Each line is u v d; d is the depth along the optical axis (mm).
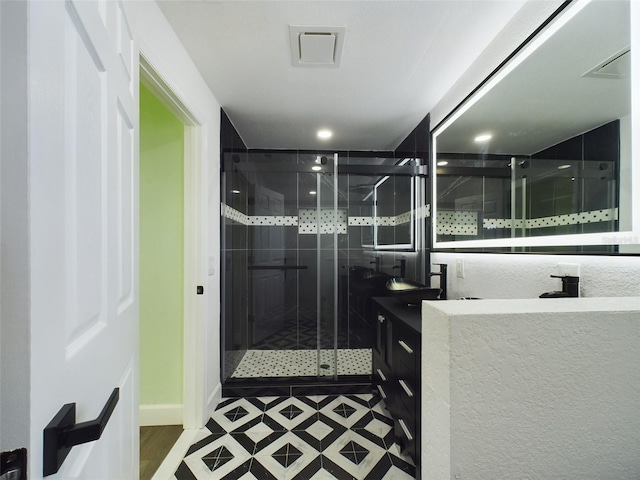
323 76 1642
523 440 488
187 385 1667
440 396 495
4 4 327
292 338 2887
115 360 645
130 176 762
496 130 1327
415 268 2334
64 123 420
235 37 1320
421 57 1464
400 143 2768
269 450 1477
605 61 836
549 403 491
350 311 2900
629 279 770
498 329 477
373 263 2896
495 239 1355
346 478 1293
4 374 328
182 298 1732
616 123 798
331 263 2584
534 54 1096
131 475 782
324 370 2354
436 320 509
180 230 1728
